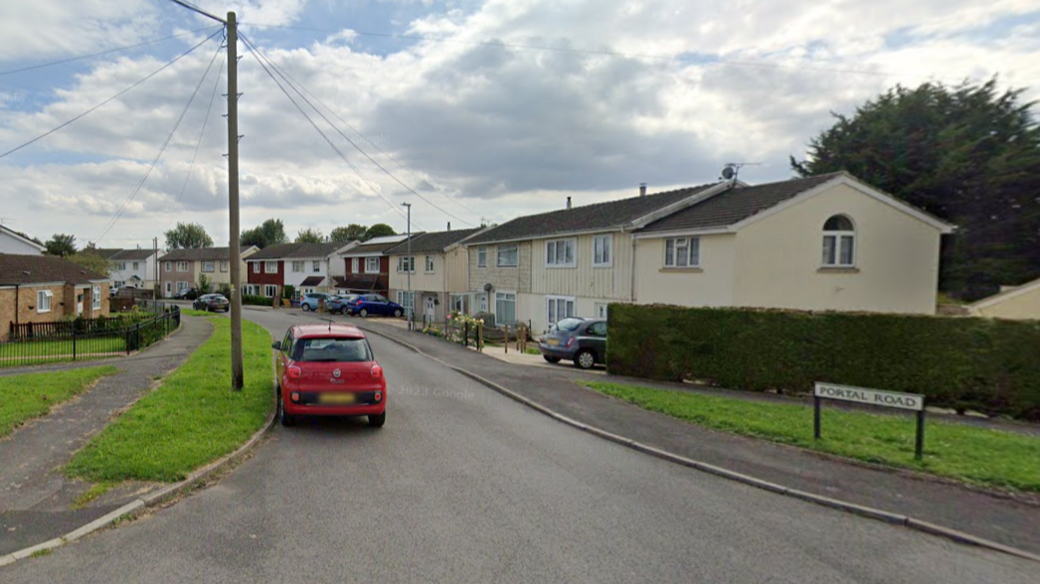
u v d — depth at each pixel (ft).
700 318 50.24
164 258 261.44
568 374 53.88
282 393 32.19
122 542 17.13
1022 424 37.88
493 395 43.70
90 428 28.78
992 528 19.08
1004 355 40.06
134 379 44.19
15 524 17.99
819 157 114.62
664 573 15.75
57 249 203.82
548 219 106.42
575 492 22.26
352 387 31.19
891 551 17.63
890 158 100.89
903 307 65.26
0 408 31.30
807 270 62.08
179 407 32.99
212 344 72.02
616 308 54.24
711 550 17.33
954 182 94.53
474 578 15.21
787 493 22.52
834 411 37.81
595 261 82.38
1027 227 92.12
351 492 21.77
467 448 28.37
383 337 93.30
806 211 61.93
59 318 100.32
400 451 27.61
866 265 63.82
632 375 53.31
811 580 15.60
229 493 21.49
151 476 21.98
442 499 21.18
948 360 41.78
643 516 19.94
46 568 15.42
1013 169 89.56
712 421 33.30
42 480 21.54
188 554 16.40
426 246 147.33
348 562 16.05
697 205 75.00
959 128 94.94
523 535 18.08
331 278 192.85
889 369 43.50
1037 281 59.11
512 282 105.60
